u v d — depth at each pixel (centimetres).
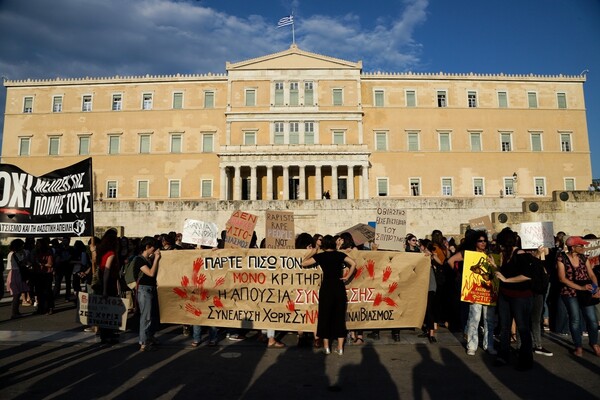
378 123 6281
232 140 6131
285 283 1075
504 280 898
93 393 725
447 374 845
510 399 707
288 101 6212
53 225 1335
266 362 924
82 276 1480
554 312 1234
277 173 6266
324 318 973
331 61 6284
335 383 785
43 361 923
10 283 1486
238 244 1154
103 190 6178
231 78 6266
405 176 6181
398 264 1100
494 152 6275
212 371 855
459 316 1297
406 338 1166
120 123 6297
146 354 989
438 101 6400
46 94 6381
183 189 6138
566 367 898
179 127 6253
